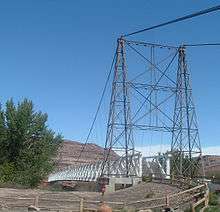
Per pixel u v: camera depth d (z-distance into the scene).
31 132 72.69
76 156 138.75
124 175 64.44
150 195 45.38
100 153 145.00
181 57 71.69
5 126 72.00
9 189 59.25
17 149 71.88
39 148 73.06
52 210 34.75
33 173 70.88
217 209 37.28
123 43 69.69
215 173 99.12
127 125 68.06
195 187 41.81
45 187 70.50
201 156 69.88
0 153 71.44
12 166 70.44
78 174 82.44
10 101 72.81
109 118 68.38
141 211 35.41
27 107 72.88
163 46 71.19
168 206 37.50
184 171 68.56
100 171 71.81
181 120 70.25
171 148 69.44
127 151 67.12
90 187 68.75
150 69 69.50
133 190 51.94
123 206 37.00
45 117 74.12
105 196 48.00
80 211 34.22
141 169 64.62
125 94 68.88
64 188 70.31
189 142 69.88
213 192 45.75
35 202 36.47
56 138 74.88
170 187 51.31
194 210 36.12
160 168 64.56
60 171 99.56
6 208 36.00
